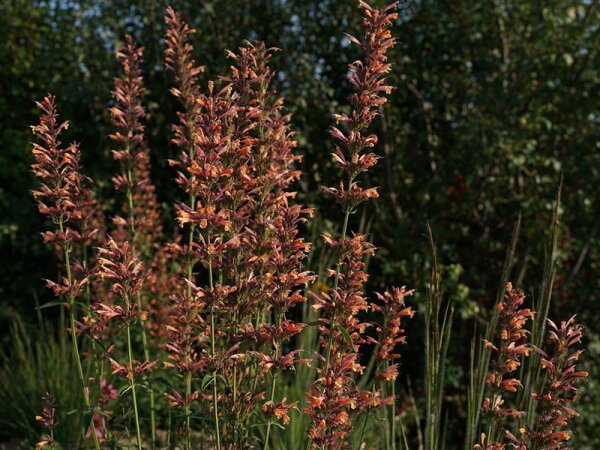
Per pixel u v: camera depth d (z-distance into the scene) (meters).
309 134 6.47
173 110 6.66
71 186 2.84
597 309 6.41
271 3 6.75
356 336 2.43
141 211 4.77
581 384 6.01
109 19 6.63
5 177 6.75
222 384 2.58
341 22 6.57
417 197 6.65
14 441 4.82
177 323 2.71
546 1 6.30
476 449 2.23
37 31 7.13
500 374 2.26
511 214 6.54
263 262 2.43
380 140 6.56
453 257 6.54
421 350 6.21
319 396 2.10
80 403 4.65
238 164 2.44
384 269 6.06
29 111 7.05
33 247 6.68
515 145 6.06
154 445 3.12
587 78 6.37
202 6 6.61
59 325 6.17
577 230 6.40
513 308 2.25
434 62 6.58
